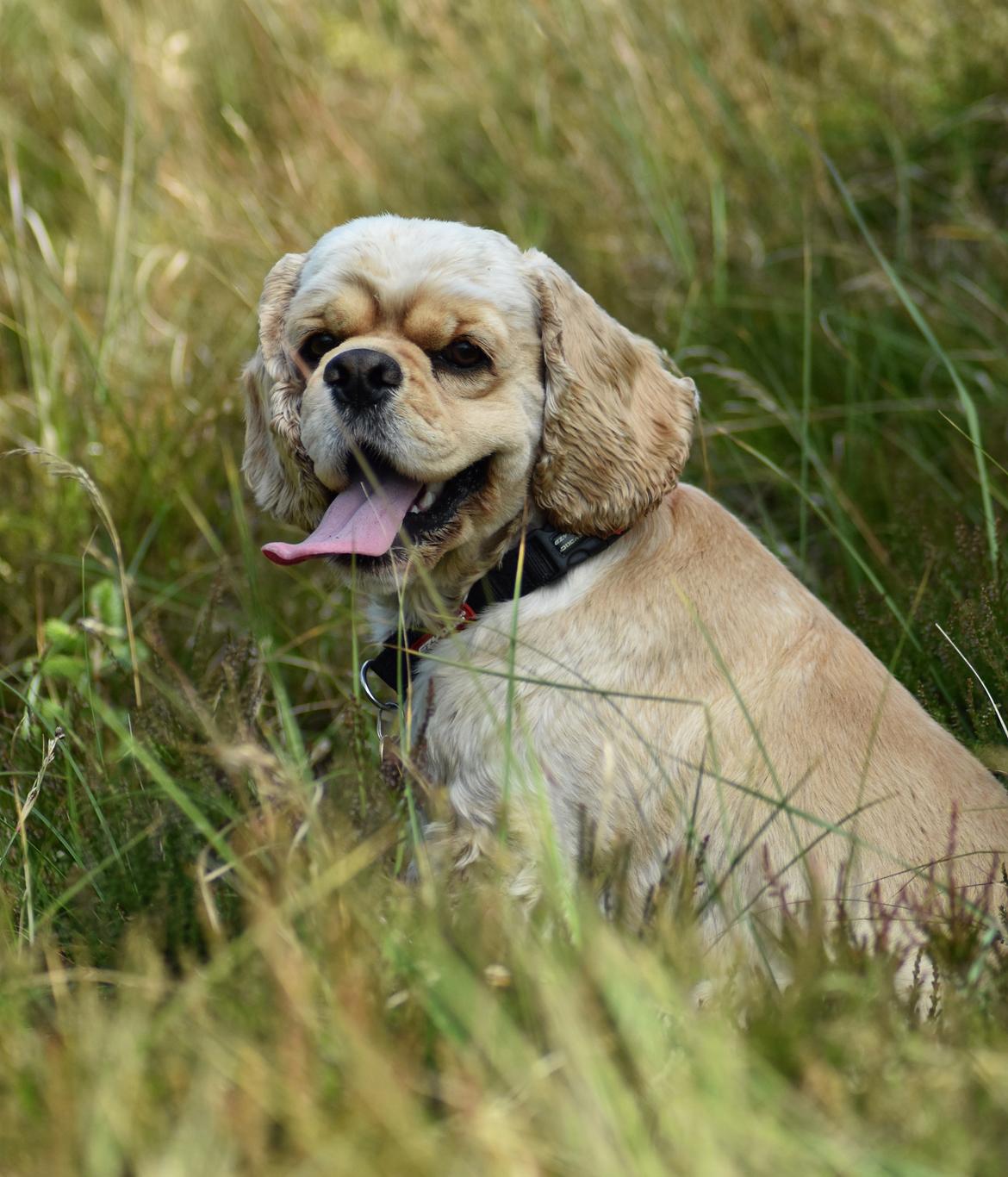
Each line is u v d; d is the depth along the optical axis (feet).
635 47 28.27
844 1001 9.89
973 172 26.14
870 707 13.17
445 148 29.37
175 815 12.15
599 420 13.88
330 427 13.28
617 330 14.48
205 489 21.45
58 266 25.00
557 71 29.68
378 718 15.28
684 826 12.78
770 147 27.02
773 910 12.26
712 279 24.82
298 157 28.43
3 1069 9.10
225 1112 8.29
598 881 11.46
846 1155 7.86
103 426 21.70
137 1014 9.12
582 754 12.86
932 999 10.34
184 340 23.27
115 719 13.52
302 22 32.83
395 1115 7.97
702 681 13.14
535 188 27.32
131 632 15.26
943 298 22.38
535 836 12.58
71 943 11.92
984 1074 8.78
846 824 12.52
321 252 14.34
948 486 19.89
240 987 9.68
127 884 11.91
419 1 32.17
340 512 13.43
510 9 31.14
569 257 25.80
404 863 13.41
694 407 14.89
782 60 29.32
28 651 19.62
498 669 13.29
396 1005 9.78
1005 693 14.73
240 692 15.60
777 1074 8.97
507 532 14.10
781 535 20.70
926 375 21.74
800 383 22.79
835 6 28.76
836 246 24.02
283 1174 7.92
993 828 12.80
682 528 14.16
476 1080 8.48
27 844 13.26
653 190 26.11
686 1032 8.89
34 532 20.70
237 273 24.88
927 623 16.52
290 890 10.25
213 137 29.91
